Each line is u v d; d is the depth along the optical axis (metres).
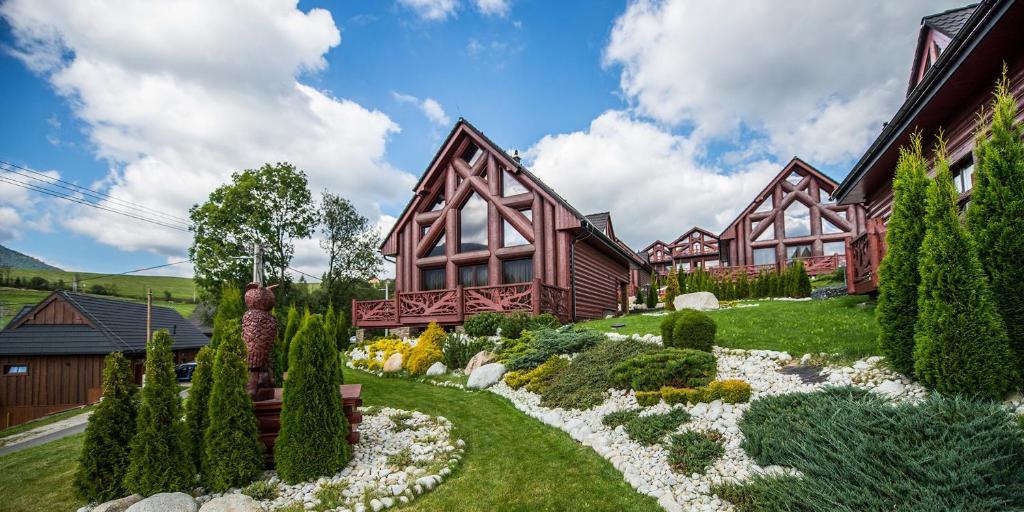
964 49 5.93
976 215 4.86
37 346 17.62
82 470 4.30
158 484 4.27
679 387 6.44
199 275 23.92
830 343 7.02
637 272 35.62
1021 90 5.98
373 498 4.37
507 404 8.08
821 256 26.86
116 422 4.46
